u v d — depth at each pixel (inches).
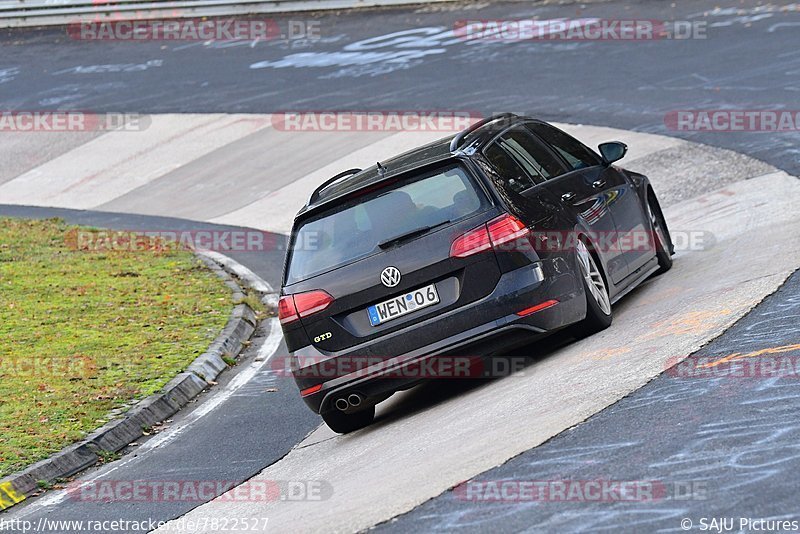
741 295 1138.0
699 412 819.4
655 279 1434.5
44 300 2044.8
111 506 1043.9
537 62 3304.6
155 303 1984.5
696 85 2728.8
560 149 1315.2
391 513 764.6
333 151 3058.6
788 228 1454.2
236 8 4714.6
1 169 3602.4
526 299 1061.8
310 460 1074.7
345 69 3784.5
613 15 3599.9
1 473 1151.6
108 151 3560.5
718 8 3390.7
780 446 722.2
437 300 1069.8
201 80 4052.7
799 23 3048.7
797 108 2379.4
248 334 1830.7
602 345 1111.6
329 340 1091.9
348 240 1107.9
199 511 967.6
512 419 938.7
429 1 4313.5
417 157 1163.3
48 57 4717.0
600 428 836.6
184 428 1341.0
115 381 1493.6
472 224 1071.6
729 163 2095.2
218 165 3223.4
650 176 2162.9
